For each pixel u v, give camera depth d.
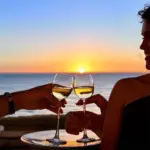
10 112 1.63
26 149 1.86
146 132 1.34
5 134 2.06
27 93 1.67
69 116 1.70
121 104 1.44
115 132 1.45
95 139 1.62
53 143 1.51
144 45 1.46
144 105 1.35
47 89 1.70
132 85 1.42
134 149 1.34
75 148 1.44
